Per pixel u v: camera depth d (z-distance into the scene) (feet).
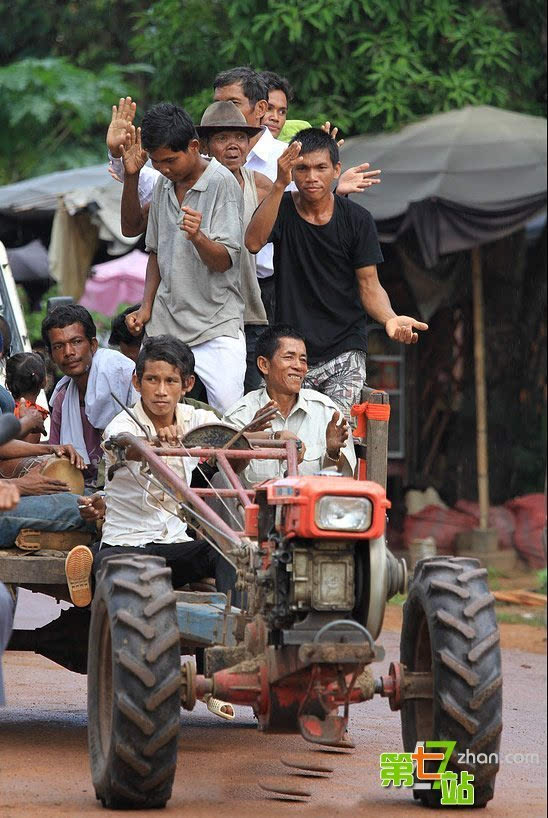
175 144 86.02
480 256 178.29
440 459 193.47
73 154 269.03
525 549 178.29
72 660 81.35
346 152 168.76
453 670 60.75
